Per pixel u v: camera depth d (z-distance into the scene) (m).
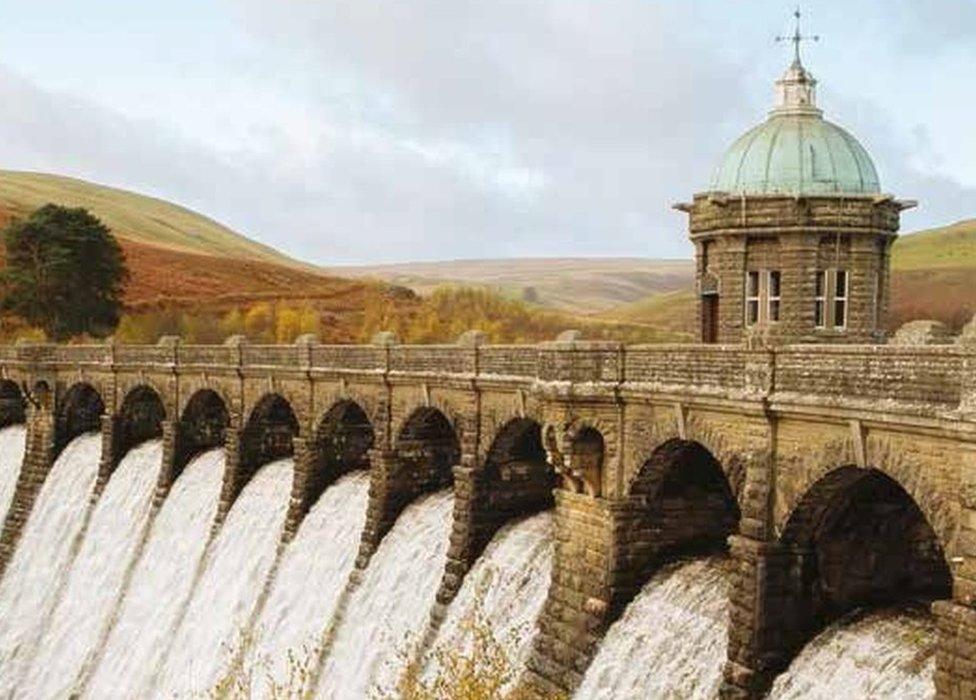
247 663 60.47
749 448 34.44
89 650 74.44
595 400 41.09
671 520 41.84
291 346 67.62
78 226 150.12
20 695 76.44
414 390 56.66
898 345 29.36
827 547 35.03
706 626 37.38
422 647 50.16
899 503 35.91
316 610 60.00
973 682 26.27
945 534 27.42
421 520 56.78
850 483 32.47
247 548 68.25
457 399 53.09
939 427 26.89
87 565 81.56
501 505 52.06
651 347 39.34
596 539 41.97
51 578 84.50
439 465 59.88
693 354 37.06
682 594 39.22
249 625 63.06
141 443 87.62
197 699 60.44
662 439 38.94
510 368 48.94
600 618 41.22
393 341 59.47
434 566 53.66
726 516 42.44
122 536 80.81
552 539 48.09
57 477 92.38
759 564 33.97
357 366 61.41
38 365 94.44
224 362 74.38
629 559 41.38
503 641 46.47
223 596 67.06
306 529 64.44
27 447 96.12
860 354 30.08
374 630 54.56
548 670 43.16
